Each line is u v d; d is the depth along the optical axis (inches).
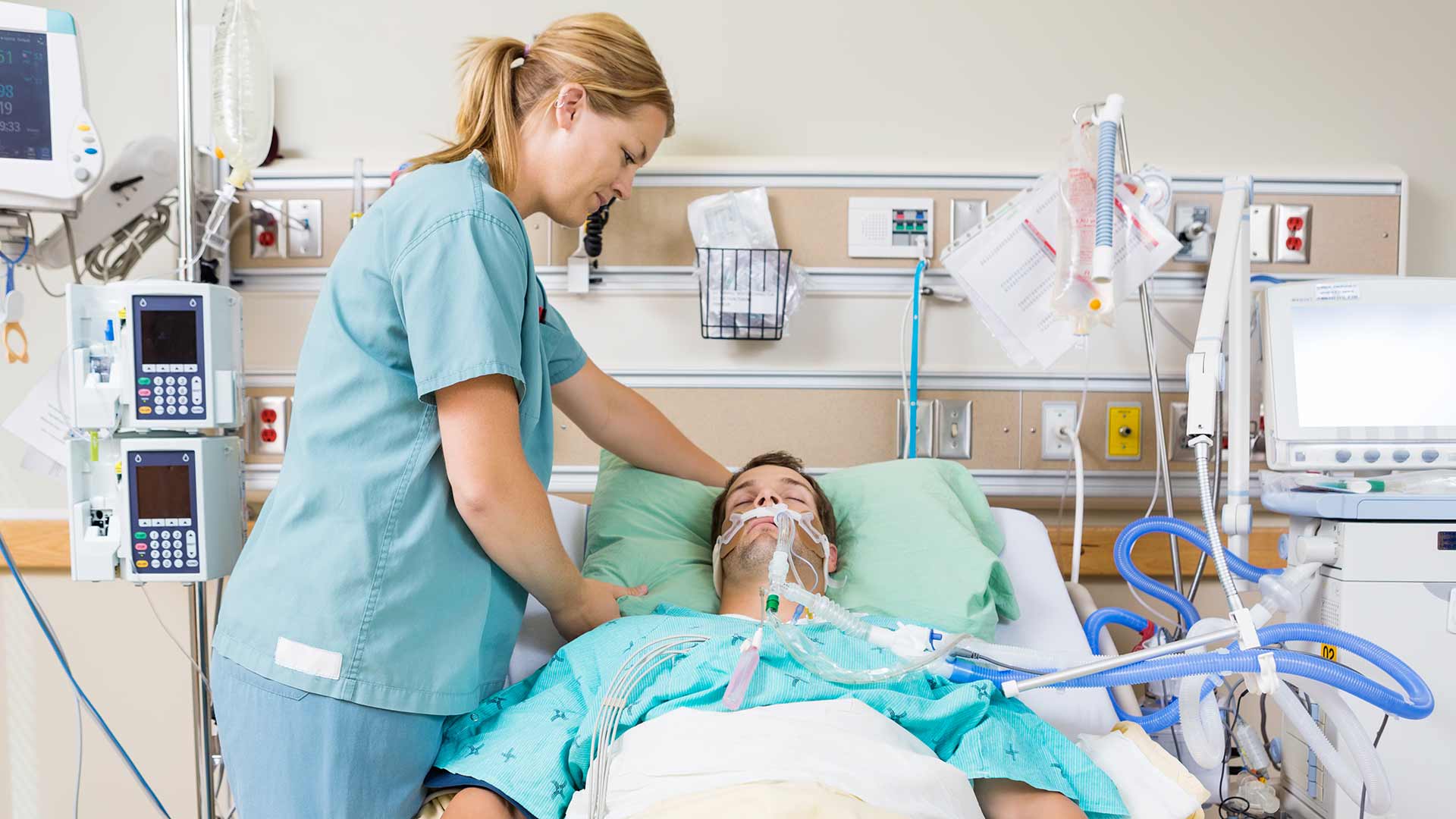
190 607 58.9
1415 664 51.4
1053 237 62.7
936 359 75.5
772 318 73.4
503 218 44.6
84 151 60.1
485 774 42.9
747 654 44.3
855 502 65.1
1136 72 76.4
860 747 40.6
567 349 60.7
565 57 48.4
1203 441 49.3
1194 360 51.4
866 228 74.5
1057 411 75.4
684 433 75.5
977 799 43.9
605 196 52.1
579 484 76.1
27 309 75.0
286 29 75.5
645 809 38.6
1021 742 44.7
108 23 74.7
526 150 49.5
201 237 69.1
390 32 75.7
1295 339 58.4
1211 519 47.8
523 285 45.5
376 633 42.4
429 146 75.9
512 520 43.0
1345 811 52.5
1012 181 74.6
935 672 48.9
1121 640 77.2
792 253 74.2
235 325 58.9
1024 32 76.0
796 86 76.0
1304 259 74.7
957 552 58.8
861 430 75.8
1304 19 76.4
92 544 56.5
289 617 42.3
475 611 45.6
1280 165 76.5
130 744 76.5
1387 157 77.0
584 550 66.3
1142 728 52.1
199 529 56.1
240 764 42.9
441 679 43.9
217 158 67.7
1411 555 51.4
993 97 76.3
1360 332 58.0
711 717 42.4
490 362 41.8
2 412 75.2
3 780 76.1
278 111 75.8
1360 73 76.7
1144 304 66.8
